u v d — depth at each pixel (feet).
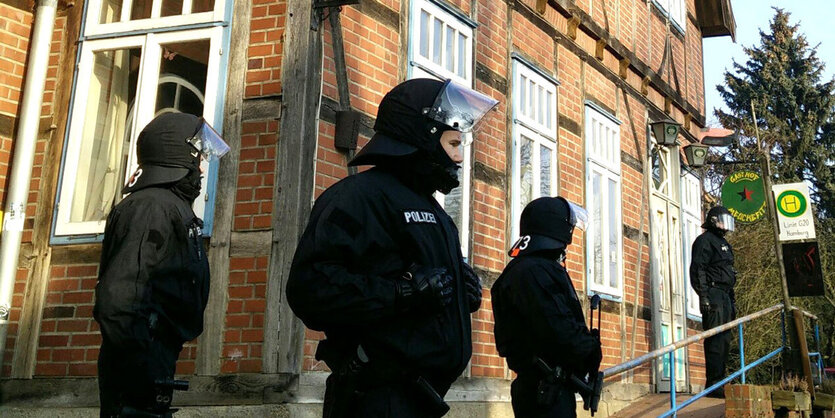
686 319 38.19
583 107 31.01
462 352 7.65
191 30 18.60
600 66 32.96
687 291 39.11
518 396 12.60
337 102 18.74
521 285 12.41
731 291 29.32
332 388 7.50
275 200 16.90
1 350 17.74
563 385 12.34
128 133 18.80
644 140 36.45
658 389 33.47
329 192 7.68
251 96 17.71
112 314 8.66
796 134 103.14
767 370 56.75
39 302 18.19
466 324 7.80
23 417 17.57
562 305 12.30
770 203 28.78
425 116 7.80
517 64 26.73
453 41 23.88
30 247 18.65
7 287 17.97
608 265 31.19
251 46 18.04
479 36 25.14
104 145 18.97
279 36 17.88
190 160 9.93
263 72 17.78
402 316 7.30
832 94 105.19
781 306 27.53
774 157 100.94
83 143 19.11
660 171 38.47
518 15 27.48
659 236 36.68
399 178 7.92
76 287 18.04
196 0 18.93
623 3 36.01
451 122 7.82
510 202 25.45
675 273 38.11
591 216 30.35
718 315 28.22
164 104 18.56
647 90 37.29
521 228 13.41
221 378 16.39
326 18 18.45
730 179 37.88
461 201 23.20
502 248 24.81
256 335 16.40
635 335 32.35
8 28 19.49
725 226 28.91
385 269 7.48
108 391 9.09
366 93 19.86
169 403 9.20
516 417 12.71
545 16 29.25
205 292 10.15
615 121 33.47
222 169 17.43
